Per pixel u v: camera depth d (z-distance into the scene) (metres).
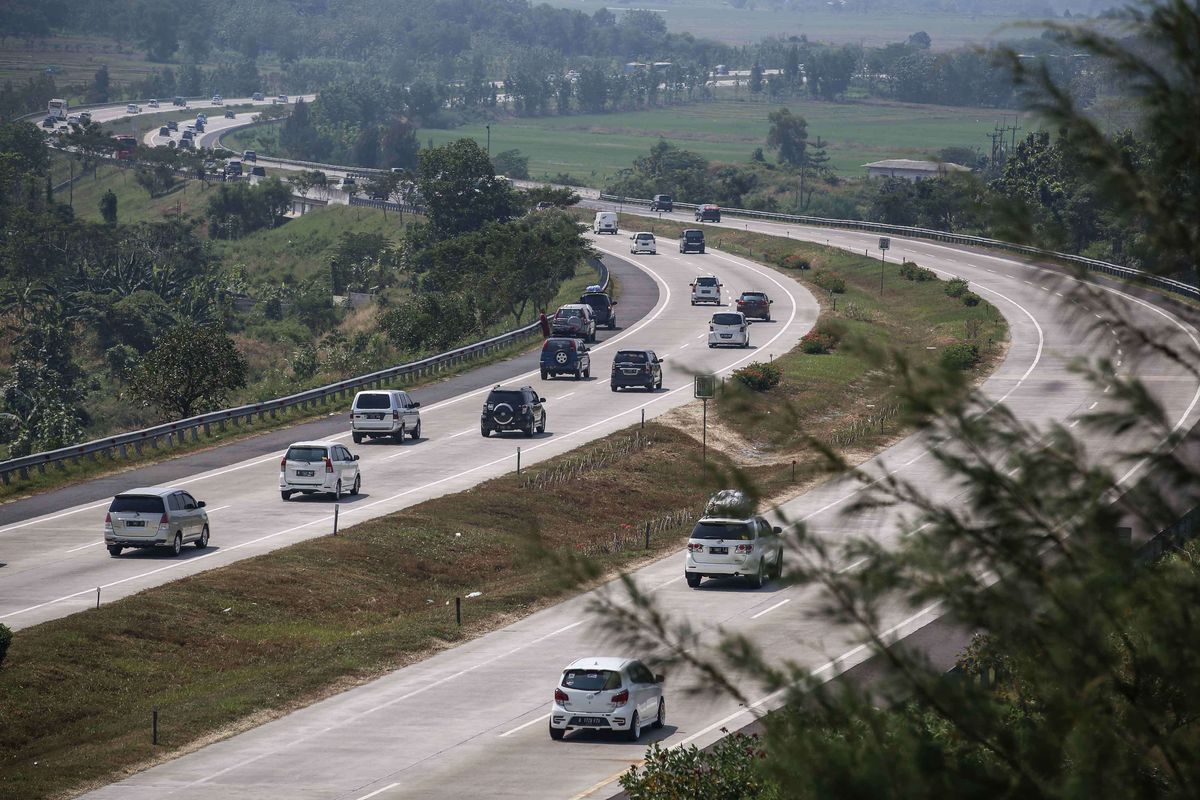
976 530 20.94
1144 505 20.11
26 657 127.69
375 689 127.25
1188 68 19.33
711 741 106.69
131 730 114.50
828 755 20.62
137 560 168.00
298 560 167.75
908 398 21.23
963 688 21.30
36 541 177.62
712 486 22.20
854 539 21.69
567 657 136.38
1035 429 21.06
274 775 101.56
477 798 93.69
